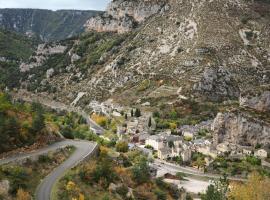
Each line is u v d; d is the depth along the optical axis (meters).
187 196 133.62
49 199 85.31
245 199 130.25
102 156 126.25
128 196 104.94
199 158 184.88
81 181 100.25
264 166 172.75
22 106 146.25
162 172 163.25
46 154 108.38
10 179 88.00
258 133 195.50
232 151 186.50
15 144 108.38
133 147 190.88
